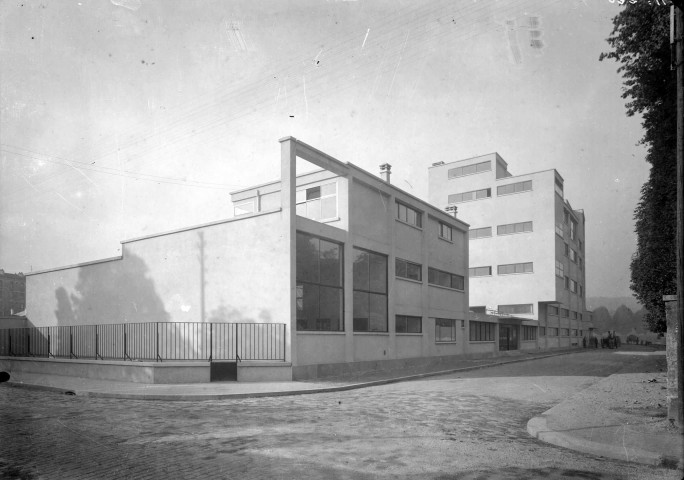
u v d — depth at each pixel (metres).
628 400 12.05
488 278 51.94
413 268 26.66
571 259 57.19
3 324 24.98
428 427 9.06
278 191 27.41
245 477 5.80
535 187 50.25
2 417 10.01
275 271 17.80
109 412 10.66
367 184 22.39
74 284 23.92
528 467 6.39
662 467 6.53
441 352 28.81
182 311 19.92
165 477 5.80
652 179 13.03
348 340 20.39
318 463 6.43
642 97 12.86
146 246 21.31
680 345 7.69
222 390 14.02
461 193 54.84
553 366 25.91
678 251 7.59
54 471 6.05
